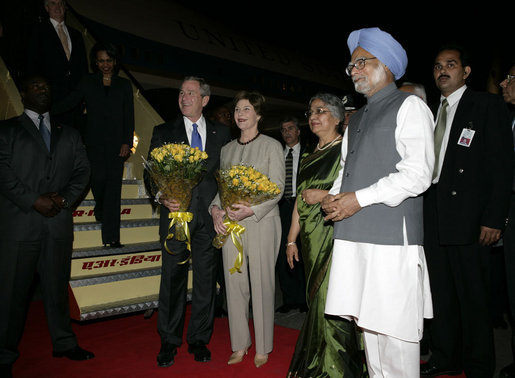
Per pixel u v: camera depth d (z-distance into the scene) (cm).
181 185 288
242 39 1535
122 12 1138
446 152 266
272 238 302
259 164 302
